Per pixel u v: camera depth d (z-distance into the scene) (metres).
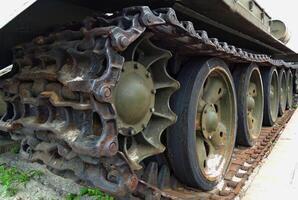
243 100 2.60
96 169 1.26
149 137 1.53
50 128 1.31
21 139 1.55
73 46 1.30
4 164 2.14
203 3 1.63
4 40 1.62
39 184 1.91
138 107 1.37
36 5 1.46
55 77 1.32
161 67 1.53
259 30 2.50
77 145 1.18
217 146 2.19
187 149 1.71
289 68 4.81
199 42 1.55
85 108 1.18
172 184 1.84
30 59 1.52
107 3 1.64
